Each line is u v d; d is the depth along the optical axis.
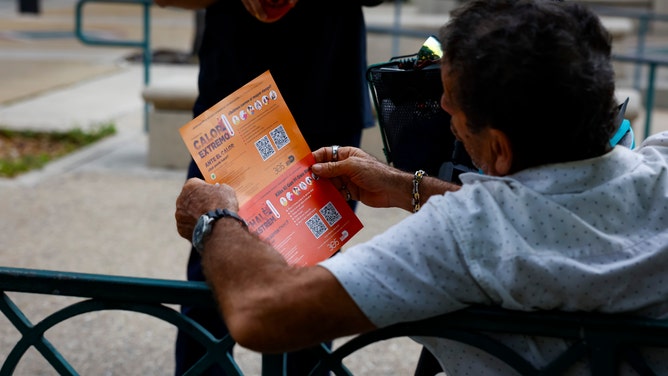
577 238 1.50
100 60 11.81
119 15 18.34
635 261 1.50
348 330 1.52
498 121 1.51
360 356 3.55
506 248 1.47
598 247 1.50
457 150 2.18
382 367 3.46
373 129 6.02
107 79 10.33
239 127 1.86
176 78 6.52
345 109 2.69
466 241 1.48
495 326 1.55
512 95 1.47
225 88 2.64
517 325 1.54
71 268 4.38
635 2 14.81
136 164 6.40
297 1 2.51
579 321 1.52
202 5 2.65
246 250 1.60
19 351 1.80
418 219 1.52
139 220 5.15
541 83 1.45
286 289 1.51
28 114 8.10
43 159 6.42
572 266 1.47
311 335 1.51
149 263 4.48
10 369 1.81
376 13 13.11
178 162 6.27
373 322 1.50
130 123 7.90
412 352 3.60
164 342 3.66
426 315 1.52
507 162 1.55
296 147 1.91
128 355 3.53
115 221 5.12
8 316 1.78
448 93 1.59
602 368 1.54
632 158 1.60
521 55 1.46
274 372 1.71
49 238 4.80
